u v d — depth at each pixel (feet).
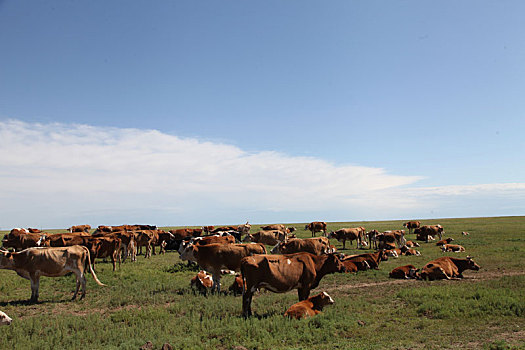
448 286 44.68
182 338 27.09
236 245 46.91
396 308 35.42
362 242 104.53
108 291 47.03
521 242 92.32
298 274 35.04
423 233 114.73
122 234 75.92
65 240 65.87
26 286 50.93
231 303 38.29
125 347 25.27
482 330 27.66
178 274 59.16
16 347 25.64
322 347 24.75
